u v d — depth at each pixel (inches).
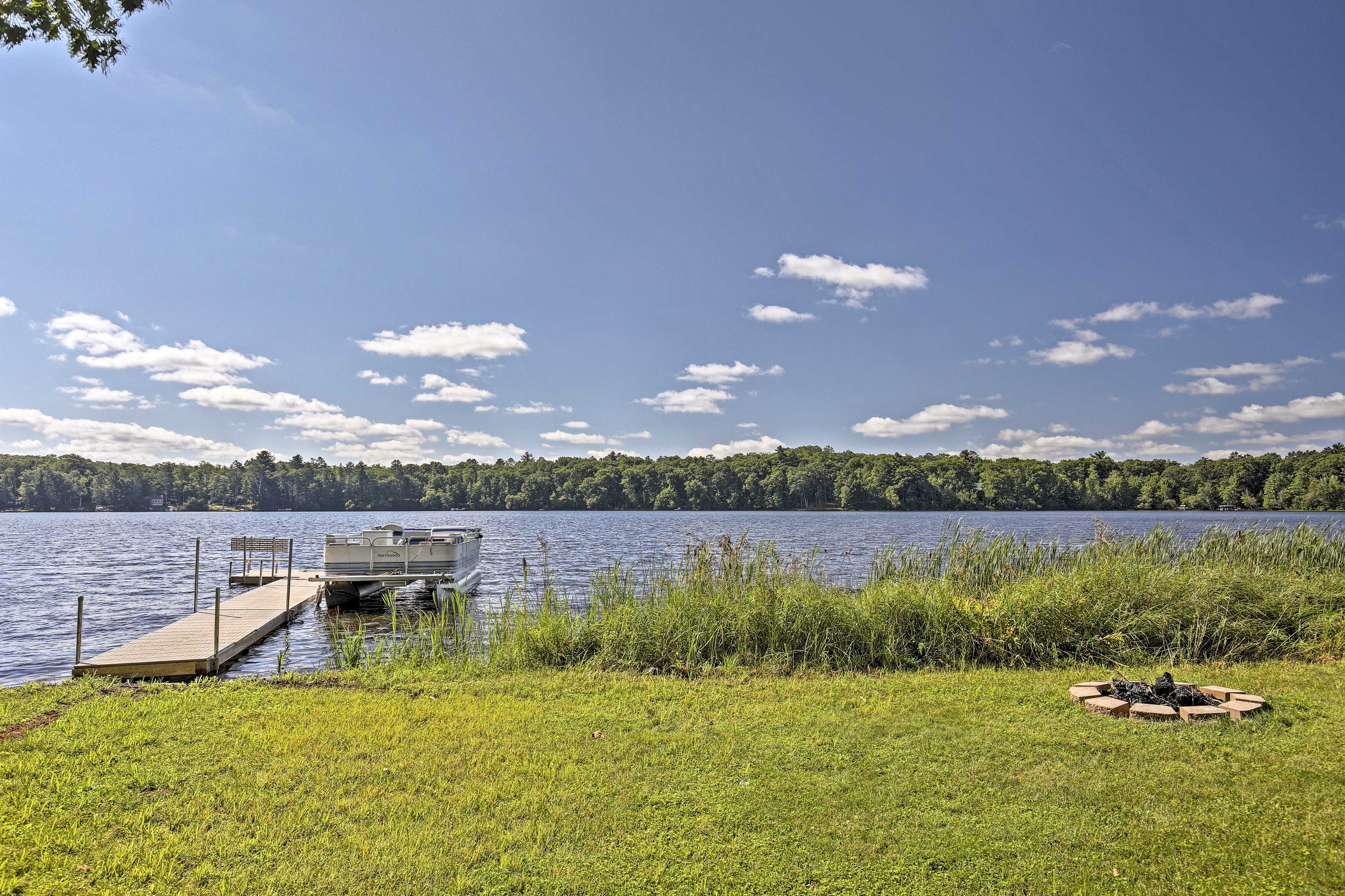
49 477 6806.1
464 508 7544.3
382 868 186.1
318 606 863.7
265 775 242.4
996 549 584.1
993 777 235.0
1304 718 283.6
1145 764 241.4
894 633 432.5
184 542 2375.7
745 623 438.9
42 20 323.0
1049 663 406.0
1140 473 6058.1
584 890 177.0
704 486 6437.0
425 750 267.6
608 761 255.4
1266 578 488.1
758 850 194.1
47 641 692.7
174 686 381.7
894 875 181.6
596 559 1508.4
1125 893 171.5
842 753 260.1
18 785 233.5
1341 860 179.3
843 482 6003.9
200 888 177.3
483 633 531.2
